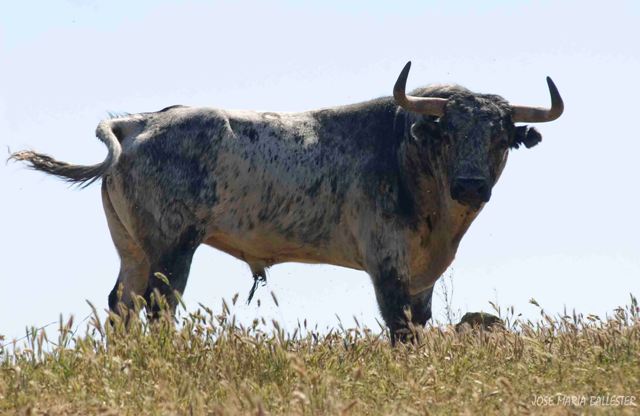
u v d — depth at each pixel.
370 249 17.89
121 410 11.00
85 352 12.67
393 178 17.89
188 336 13.20
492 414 10.81
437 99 17.69
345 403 11.06
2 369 12.50
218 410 9.88
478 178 16.98
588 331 14.52
